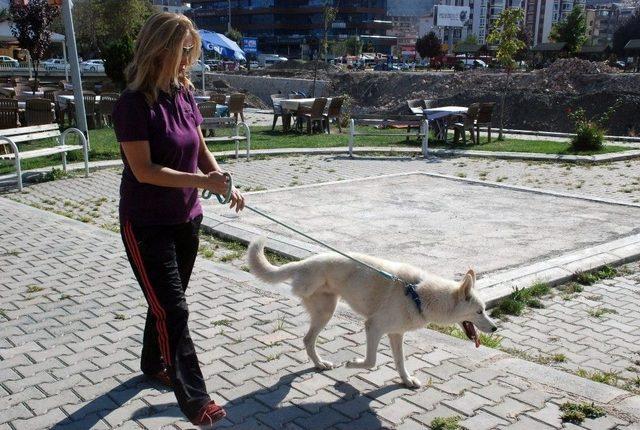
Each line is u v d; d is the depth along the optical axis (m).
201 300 5.77
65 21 14.70
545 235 8.50
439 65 80.38
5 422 3.62
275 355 4.59
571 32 78.25
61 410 3.76
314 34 123.12
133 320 5.27
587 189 12.45
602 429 3.56
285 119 22.11
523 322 5.62
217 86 51.31
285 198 10.95
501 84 49.50
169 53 3.33
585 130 17.72
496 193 11.68
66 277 6.45
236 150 16.14
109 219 9.44
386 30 131.00
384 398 3.96
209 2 136.12
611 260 7.21
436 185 12.47
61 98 20.73
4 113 15.12
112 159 15.07
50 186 12.00
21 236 8.11
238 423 3.64
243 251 7.61
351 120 16.95
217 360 4.49
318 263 4.14
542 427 3.59
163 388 4.06
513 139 21.20
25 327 5.10
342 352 4.66
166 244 3.49
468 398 3.95
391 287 3.98
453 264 7.12
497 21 21.27
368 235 8.42
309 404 3.88
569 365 4.73
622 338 5.29
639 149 18.17
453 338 4.92
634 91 42.12
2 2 31.89
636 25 84.12
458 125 18.94
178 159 3.50
